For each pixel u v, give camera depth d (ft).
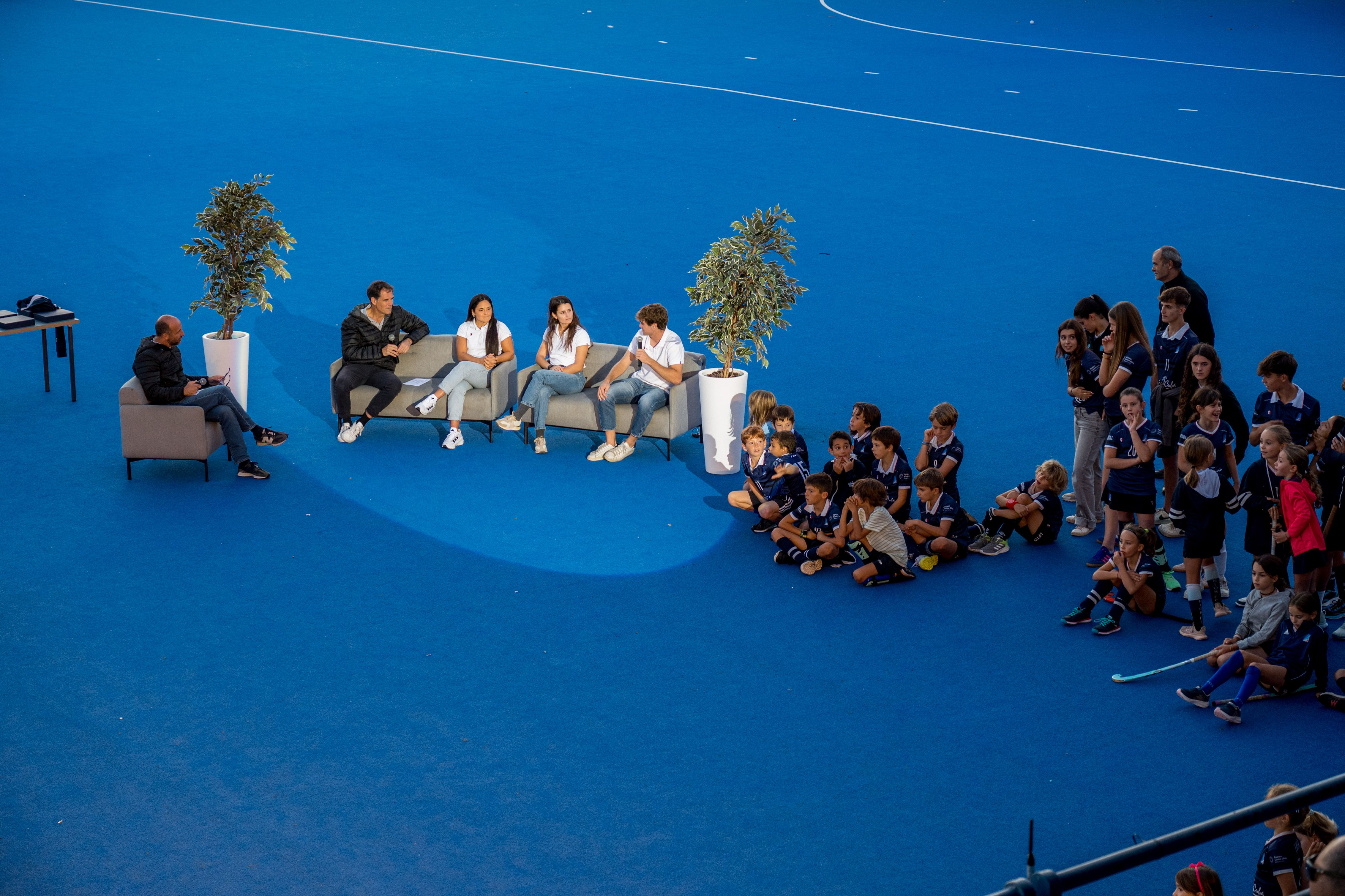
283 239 46.26
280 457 43.34
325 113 96.94
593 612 33.58
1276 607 29.60
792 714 29.07
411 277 62.13
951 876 23.84
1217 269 64.18
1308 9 152.35
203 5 147.43
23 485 40.60
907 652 31.76
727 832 25.04
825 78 112.47
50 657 30.96
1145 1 158.92
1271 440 31.96
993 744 27.96
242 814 25.44
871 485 34.83
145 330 55.06
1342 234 70.13
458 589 34.71
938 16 146.92
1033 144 89.76
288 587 34.65
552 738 28.09
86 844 24.48
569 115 97.50
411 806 25.79
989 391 49.24
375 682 30.19
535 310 57.77
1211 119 97.45
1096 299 38.52
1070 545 37.81
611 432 43.65
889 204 75.61
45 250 65.31
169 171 80.64
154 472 41.96
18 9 141.49
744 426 42.52
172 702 29.22
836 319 57.16
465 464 43.16
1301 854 22.04
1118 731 28.53
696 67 116.67
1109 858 11.64
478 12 145.69
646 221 72.02
